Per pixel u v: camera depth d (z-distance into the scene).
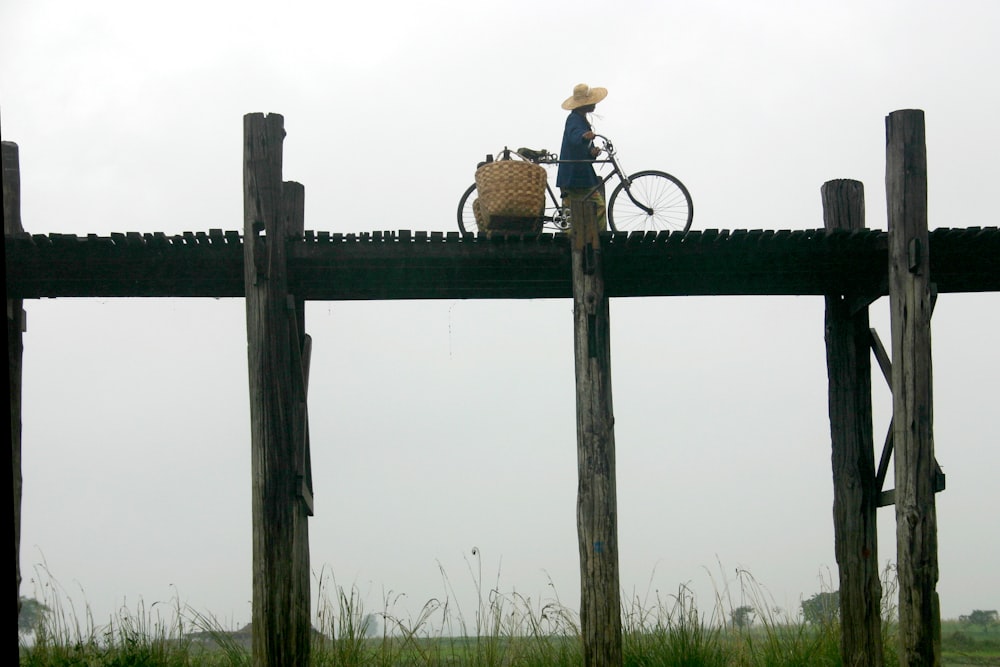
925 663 11.39
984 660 16.47
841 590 13.00
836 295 13.35
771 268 12.59
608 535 11.76
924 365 11.67
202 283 12.59
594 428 11.83
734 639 13.46
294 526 11.62
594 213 12.07
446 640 14.71
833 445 13.28
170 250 11.91
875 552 12.96
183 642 12.70
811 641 13.34
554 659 12.65
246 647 13.16
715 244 12.02
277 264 11.78
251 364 11.63
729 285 13.07
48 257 11.80
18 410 12.38
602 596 11.66
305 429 12.41
